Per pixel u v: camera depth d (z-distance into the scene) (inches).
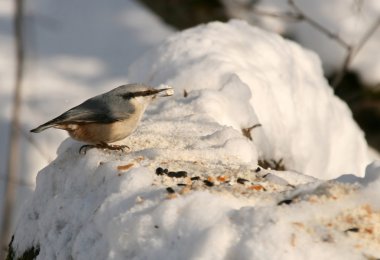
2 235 458.0
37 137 634.2
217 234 239.9
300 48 514.0
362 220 248.8
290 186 285.6
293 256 232.1
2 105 658.8
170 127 375.9
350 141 496.4
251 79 442.9
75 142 365.1
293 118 463.8
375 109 607.8
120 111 340.8
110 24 760.3
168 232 250.5
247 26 502.0
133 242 255.3
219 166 310.0
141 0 772.6
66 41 746.2
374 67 613.0
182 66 448.8
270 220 241.9
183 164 307.0
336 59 621.6
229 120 403.5
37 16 749.9
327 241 236.8
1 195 588.4
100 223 272.4
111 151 339.3
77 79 708.0
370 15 629.9
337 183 270.7
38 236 325.7
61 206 313.4
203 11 708.7
